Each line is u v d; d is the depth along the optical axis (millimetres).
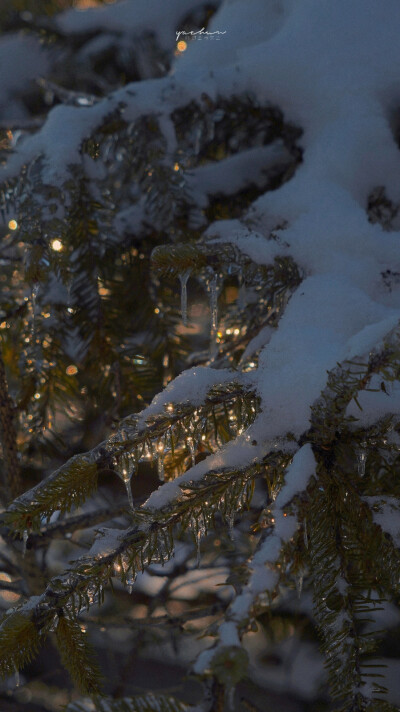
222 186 1455
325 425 1157
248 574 1089
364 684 1143
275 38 1412
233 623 1062
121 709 1070
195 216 1438
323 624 1161
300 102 1396
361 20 1395
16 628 1147
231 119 1438
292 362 1195
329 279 1269
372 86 1377
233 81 1401
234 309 1463
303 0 1420
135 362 1441
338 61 1387
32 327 1383
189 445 1198
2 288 1438
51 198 1314
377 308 1241
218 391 1191
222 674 1039
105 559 1157
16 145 1442
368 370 1123
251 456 1174
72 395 1428
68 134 1354
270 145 1470
